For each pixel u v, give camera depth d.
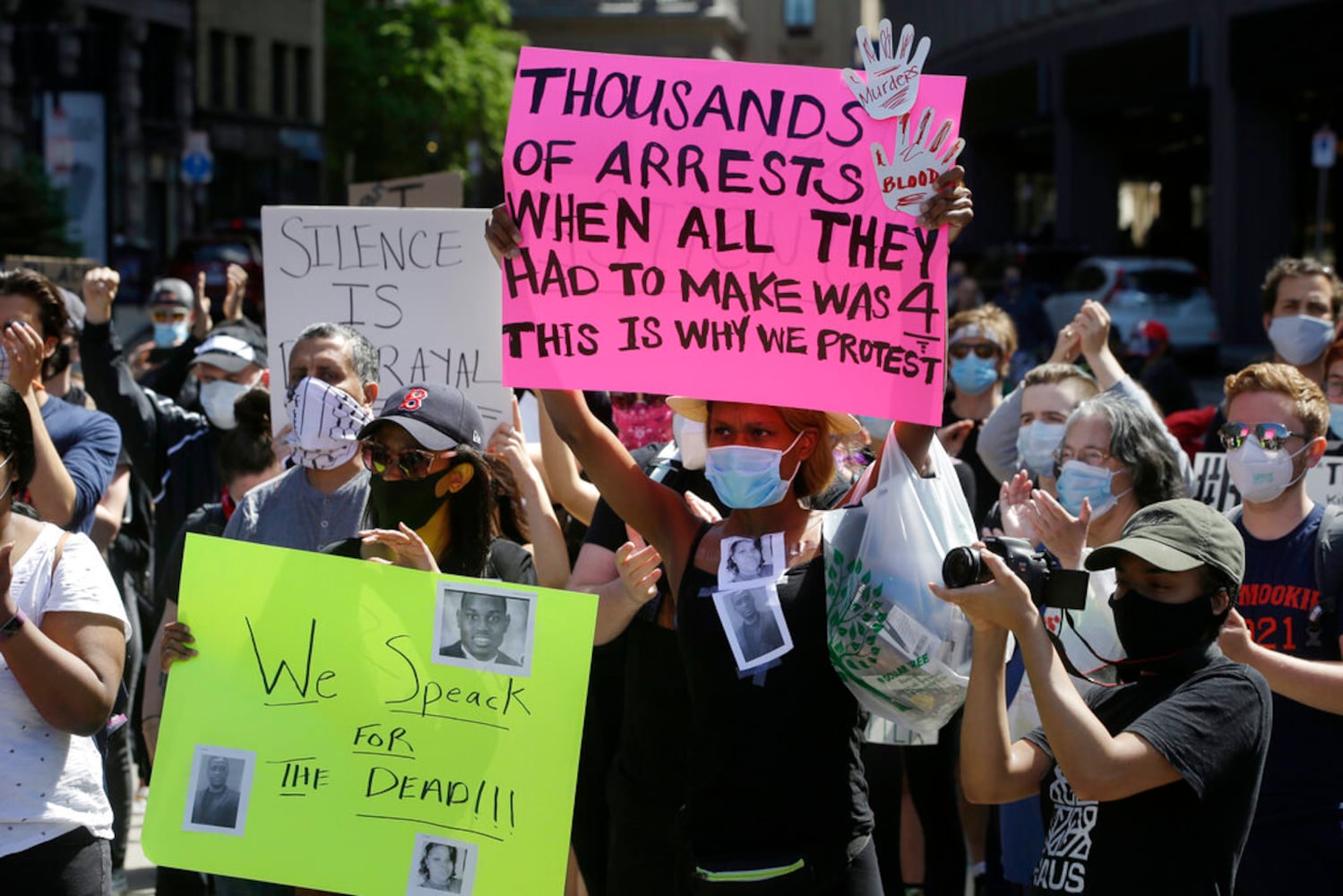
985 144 42.94
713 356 3.54
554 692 3.47
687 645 3.40
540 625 3.48
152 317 7.68
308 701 3.53
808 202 3.49
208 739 3.53
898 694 3.33
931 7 45.75
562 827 3.46
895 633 3.27
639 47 69.69
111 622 3.50
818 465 3.52
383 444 3.75
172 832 3.51
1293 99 29.28
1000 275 25.84
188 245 26.53
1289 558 4.15
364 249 5.12
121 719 4.46
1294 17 27.33
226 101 45.62
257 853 3.50
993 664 3.07
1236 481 4.18
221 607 3.56
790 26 75.81
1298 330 5.94
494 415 5.13
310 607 3.54
